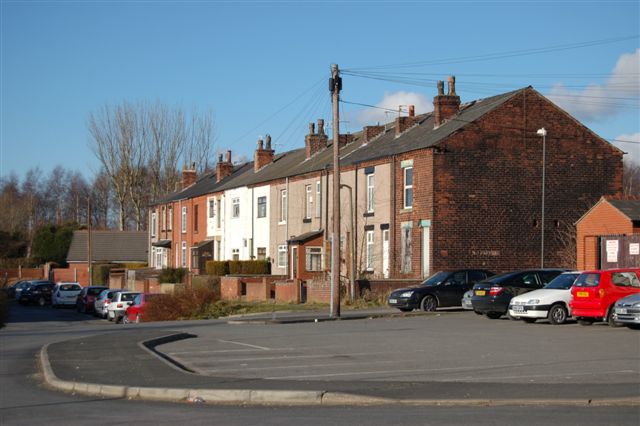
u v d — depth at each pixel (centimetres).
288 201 5172
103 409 1260
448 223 3744
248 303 4188
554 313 2534
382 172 4159
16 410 1262
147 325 3256
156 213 7938
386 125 4869
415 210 3862
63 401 1351
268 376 1543
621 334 2180
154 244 7581
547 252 3884
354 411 1193
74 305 5753
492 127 3838
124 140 8581
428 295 3198
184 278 5672
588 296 2397
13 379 1656
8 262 8950
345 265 4344
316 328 2612
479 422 1071
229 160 6925
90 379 1528
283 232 5247
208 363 1753
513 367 1592
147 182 8900
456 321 2742
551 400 1212
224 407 1269
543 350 1858
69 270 8019
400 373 1546
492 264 3794
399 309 3325
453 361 1702
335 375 1537
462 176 3778
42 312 5222
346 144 5200
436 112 4094
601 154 4012
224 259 6175
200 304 3891
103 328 3228
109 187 11562
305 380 1466
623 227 3119
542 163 3897
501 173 3838
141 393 1380
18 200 11488
